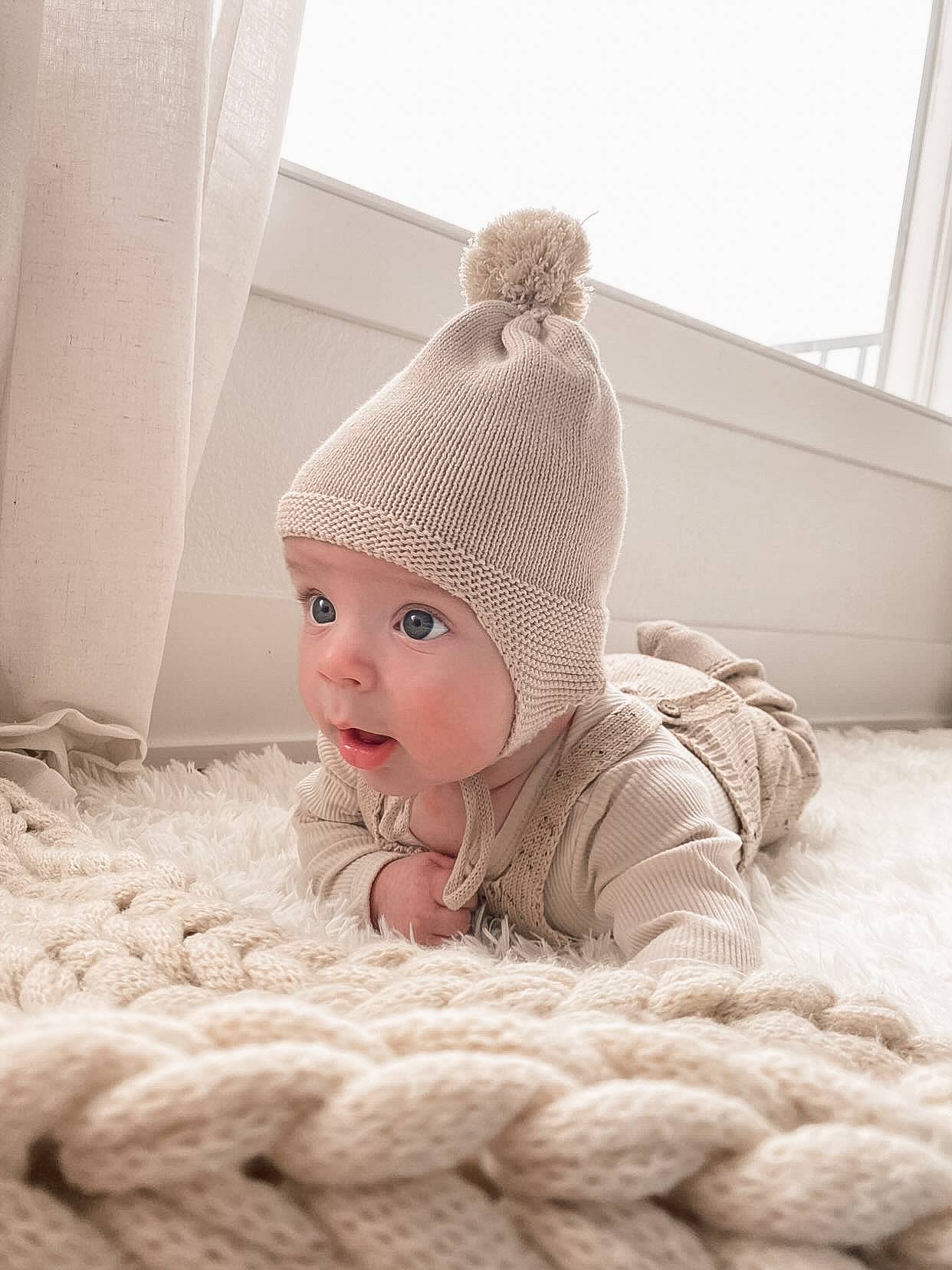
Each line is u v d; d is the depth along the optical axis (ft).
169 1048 0.80
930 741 6.28
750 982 1.42
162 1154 0.71
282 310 3.80
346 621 1.96
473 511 1.93
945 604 7.70
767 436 5.88
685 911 2.06
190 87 2.87
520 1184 0.79
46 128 2.81
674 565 5.52
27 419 2.87
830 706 6.71
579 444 2.14
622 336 4.93
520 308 2.37
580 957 2.24
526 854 2.27
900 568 7.18
